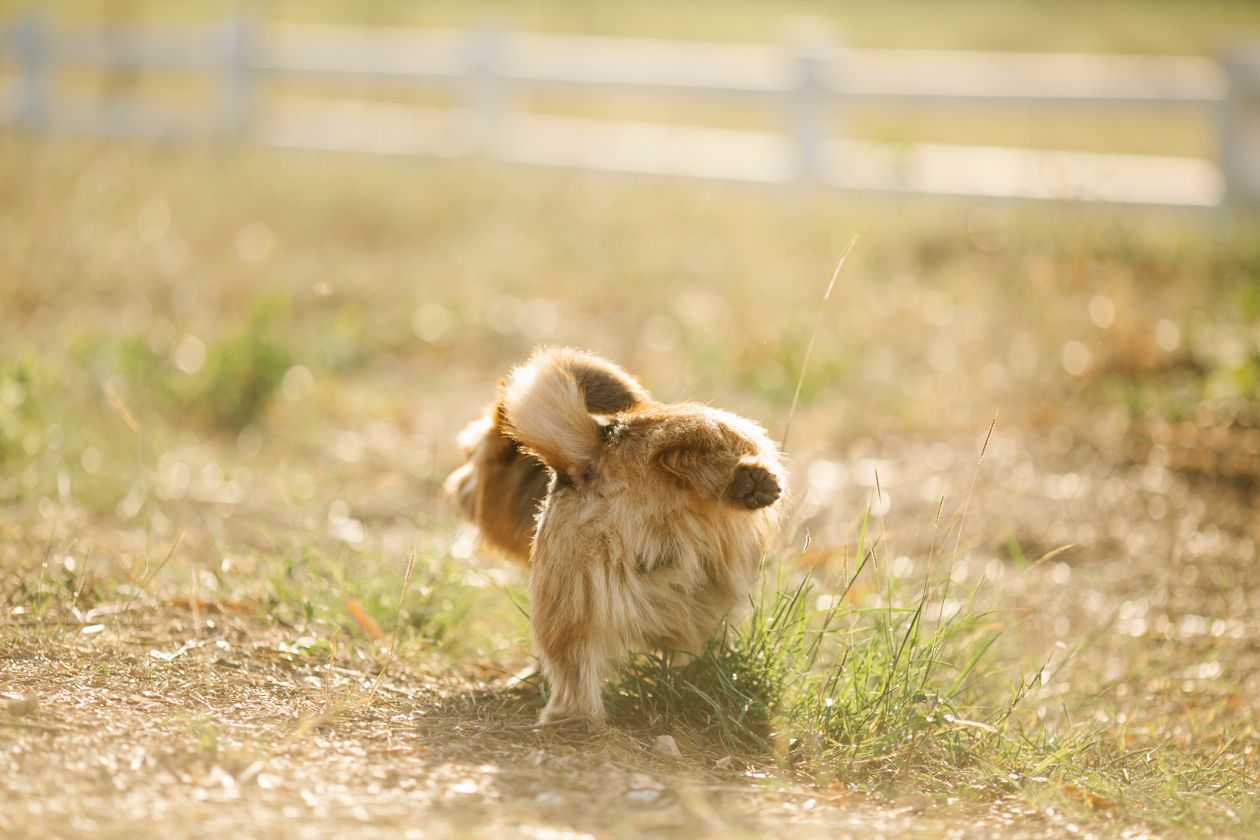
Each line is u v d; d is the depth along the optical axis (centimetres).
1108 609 955
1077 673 855
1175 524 1082
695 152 2255
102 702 631
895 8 4597
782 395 1334
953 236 1773
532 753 610
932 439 1276
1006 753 669
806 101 1994
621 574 635
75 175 2102
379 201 2022
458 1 4400
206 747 578
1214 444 1183
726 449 622
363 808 527
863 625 824
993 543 1058
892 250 1750
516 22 4009
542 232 1884
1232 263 1553
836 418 1316
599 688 643
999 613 909
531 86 2236
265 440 1273
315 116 2572
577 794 557
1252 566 1009
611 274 1727
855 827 542
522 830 511
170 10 4103
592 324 1593
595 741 631
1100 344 1377
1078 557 1038
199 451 1196
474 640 816
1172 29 3859
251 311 1480
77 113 2503
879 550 999
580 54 2403
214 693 666
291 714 646
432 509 1104
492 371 1484
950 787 622
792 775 621
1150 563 1023
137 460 1084
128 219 1906
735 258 1750
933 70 2084
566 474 651
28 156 2227
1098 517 1100
